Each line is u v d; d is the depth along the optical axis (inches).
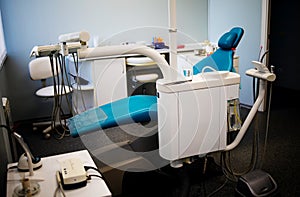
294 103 171.9
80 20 162.9
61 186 51.0
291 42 190.9
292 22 187.5
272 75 80.8
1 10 148.9
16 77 157.6
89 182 53.0
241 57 170.4
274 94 189.3
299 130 135.0
